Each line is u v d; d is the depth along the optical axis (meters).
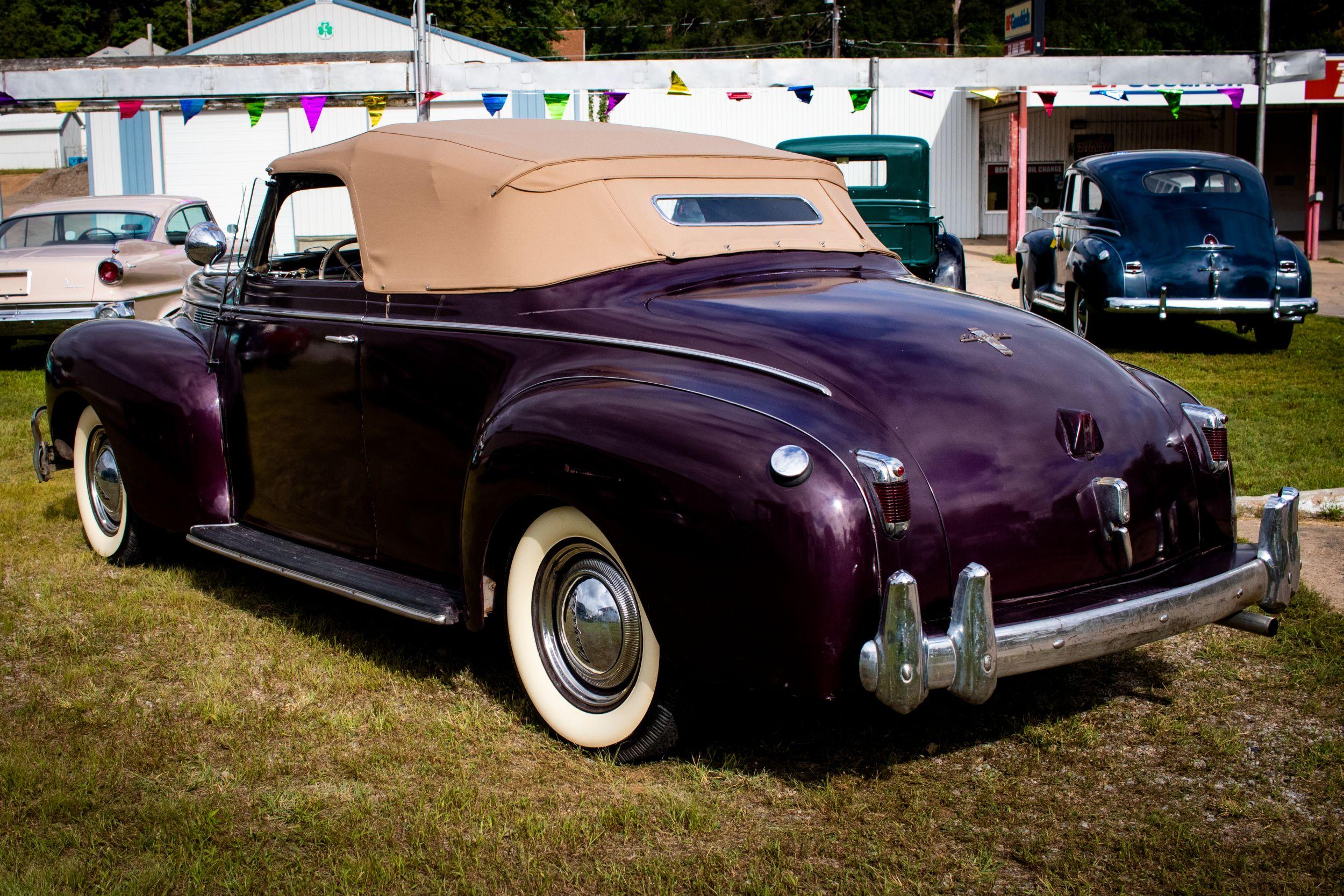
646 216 3.42
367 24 25.59
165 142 23.53
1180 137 28.05
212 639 3.85
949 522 2.62
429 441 3.35
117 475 4.61
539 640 3.08
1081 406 2.94
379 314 3.53
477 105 21.50
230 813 2.66
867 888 2.36
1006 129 26.80
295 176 3.95
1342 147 28.77
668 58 54.03
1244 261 10.05
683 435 2.62
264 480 4.02
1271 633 3.12
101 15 60.75
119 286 10.11
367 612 4.14
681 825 2.61
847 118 26.17
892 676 2.43
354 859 2.46
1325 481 5.50
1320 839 2.53
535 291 3.22
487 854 2.51
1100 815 2.67
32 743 3.05
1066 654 2.63
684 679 2.75
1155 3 45.00
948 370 2.88
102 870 2.44
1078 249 10.59
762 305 3.16
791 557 2.45
